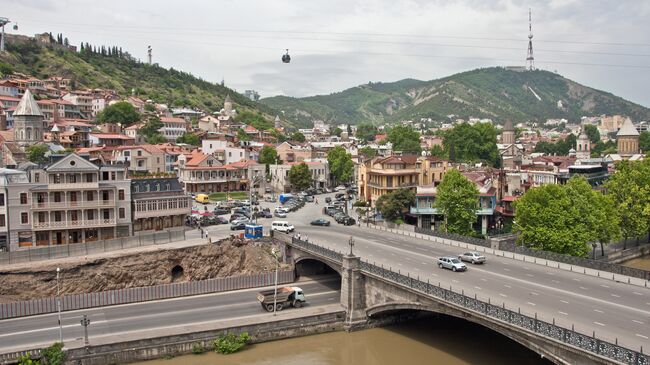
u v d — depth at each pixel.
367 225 122.56
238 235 108.31
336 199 173.62
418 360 64.81
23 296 83.25
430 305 63.91
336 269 82.94
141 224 109.44
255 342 72.00
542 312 54.56
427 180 143.25
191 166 171.62
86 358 64.06
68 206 99.31
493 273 73.19
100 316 77.62
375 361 65.94
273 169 193.75
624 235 115.69
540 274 72.50
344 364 65.81
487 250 91.31
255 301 84.56
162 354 67.44
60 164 98.56
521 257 84.88
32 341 67.38
